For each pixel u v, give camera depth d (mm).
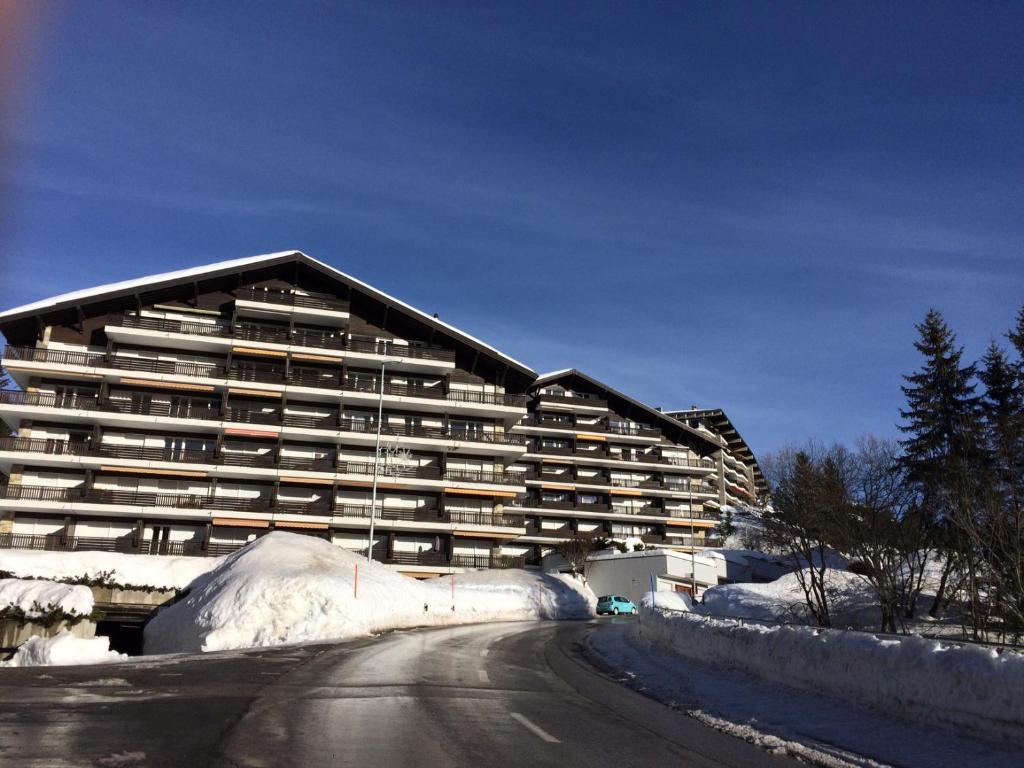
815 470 27797
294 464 51625
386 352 56031
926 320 42406
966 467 20766
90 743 7000
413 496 55906
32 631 26203
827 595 34281
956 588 23734
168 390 51156
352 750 7359
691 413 111812
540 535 72312
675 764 7555
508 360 59625
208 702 9664
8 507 46031
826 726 9477
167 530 49250
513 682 13695
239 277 54938
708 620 17188
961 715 8383
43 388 49312
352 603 26750
